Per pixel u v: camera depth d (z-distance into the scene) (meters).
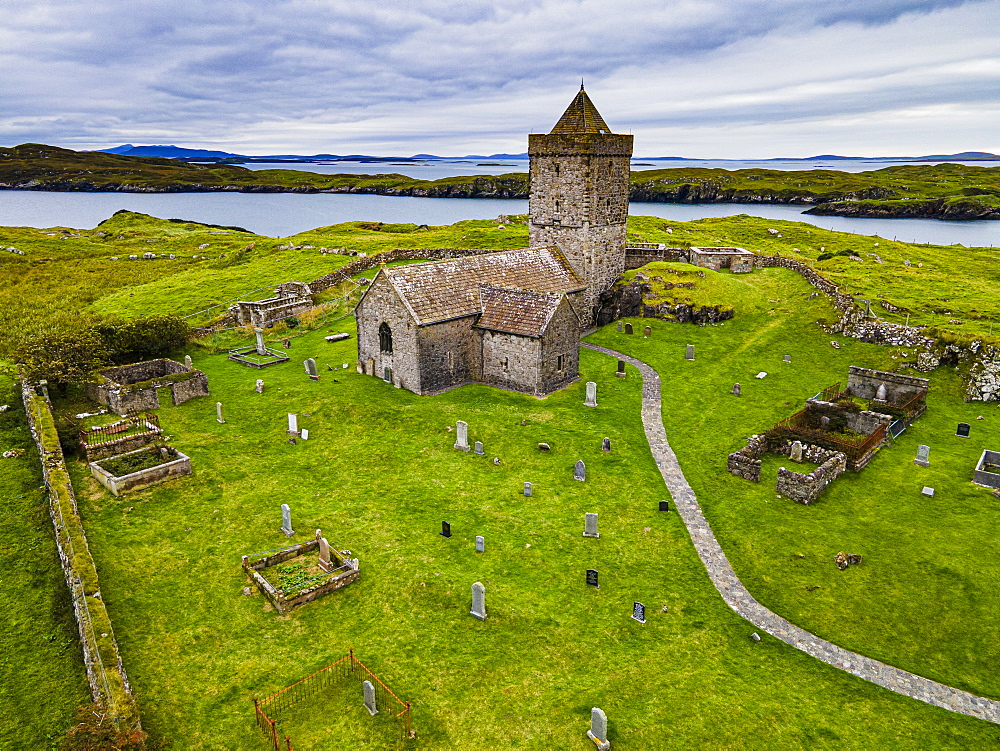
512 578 26.23
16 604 23.83
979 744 19.98
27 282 80.31
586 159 54.38
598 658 22.52
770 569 27.73
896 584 26.69
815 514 31.45
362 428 38.78
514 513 30.64
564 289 53.56
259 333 51.53
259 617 23.66
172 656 21.72
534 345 42.72
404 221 199.00
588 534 29.08
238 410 41.34
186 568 26.14
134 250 111.19
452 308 44.44
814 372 49.75
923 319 53.41
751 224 106.62
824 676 22.44
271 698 20.14
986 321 52.50
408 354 42.72
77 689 20.25
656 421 41.47
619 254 62.34
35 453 35.03
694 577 27.20
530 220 59.94
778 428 38.06
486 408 41.25
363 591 25.17
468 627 23.53
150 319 51.84
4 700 19.77
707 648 23.39
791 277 68.31
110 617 23.20
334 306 63.19
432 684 21.00
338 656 22.02
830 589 26.53
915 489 33.41
